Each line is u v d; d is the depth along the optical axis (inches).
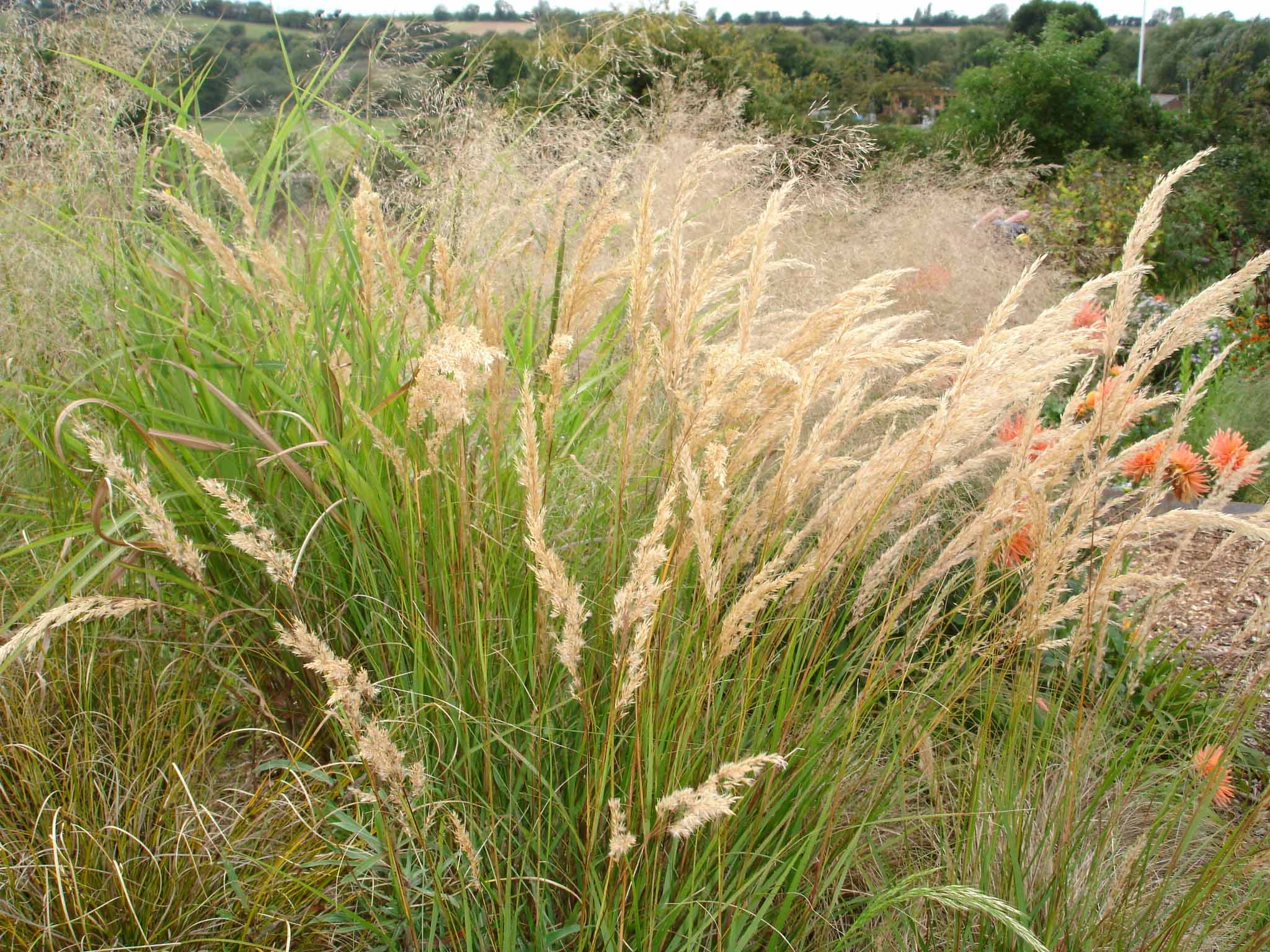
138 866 79.7
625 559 89.7
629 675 65.4
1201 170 481.4
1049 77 574.6
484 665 78.0
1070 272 283.1
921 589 86.7
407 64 134.0
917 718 89.4
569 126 154.9
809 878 84.1
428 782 83.2
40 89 120.1
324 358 93.9
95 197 113.4
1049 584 83.8
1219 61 744.3
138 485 73.2
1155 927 82.9
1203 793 84.3
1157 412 245.4
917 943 81.2
